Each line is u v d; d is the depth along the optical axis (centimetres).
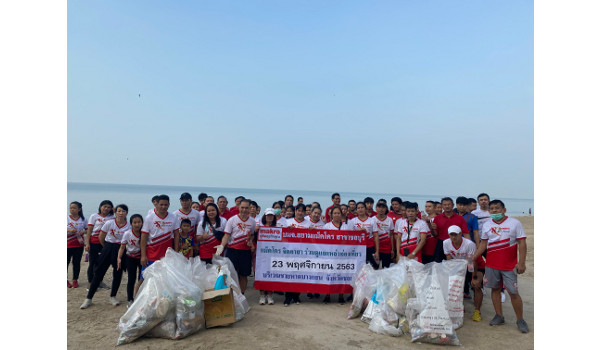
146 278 576
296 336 552
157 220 663
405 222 748
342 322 620
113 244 692
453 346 528
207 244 736
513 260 595
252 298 771
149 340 530
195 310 554
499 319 622
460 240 669
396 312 575
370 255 787
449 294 601
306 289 727
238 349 502
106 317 623
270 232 743
